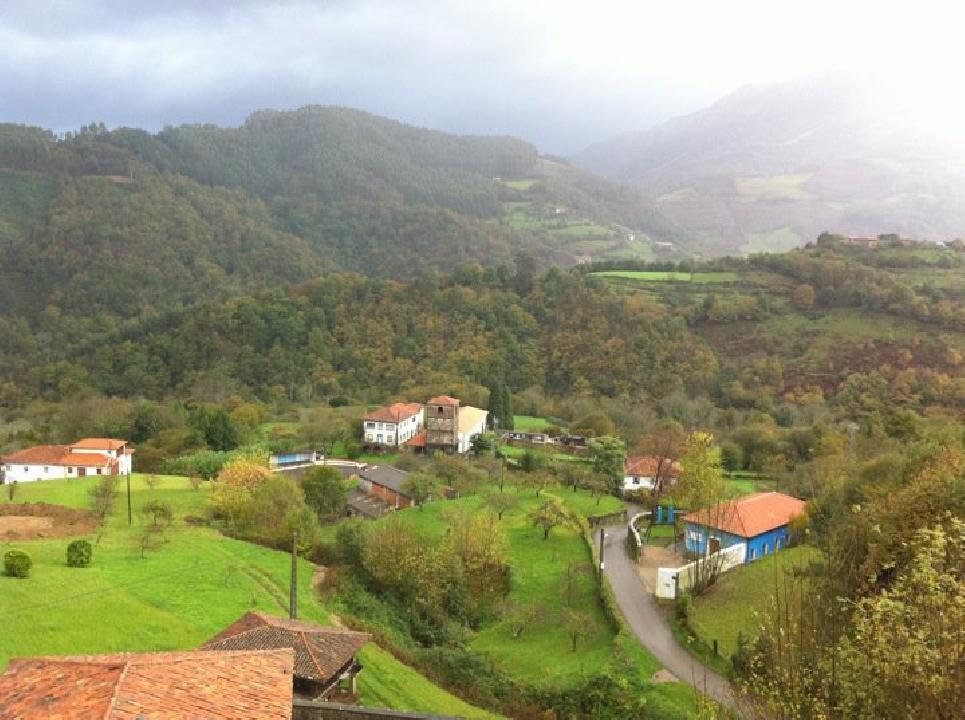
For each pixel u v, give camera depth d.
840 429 104.00
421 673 43.81
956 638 19.56
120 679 19.20
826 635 26.25
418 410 125.62
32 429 119.06
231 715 19.44
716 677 42.25
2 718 18.61
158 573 49.81
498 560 60.84
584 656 47.41
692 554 67.12
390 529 59.16
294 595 45.50
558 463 101.56
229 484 69.38
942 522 36.19
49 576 45.06
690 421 125.31
